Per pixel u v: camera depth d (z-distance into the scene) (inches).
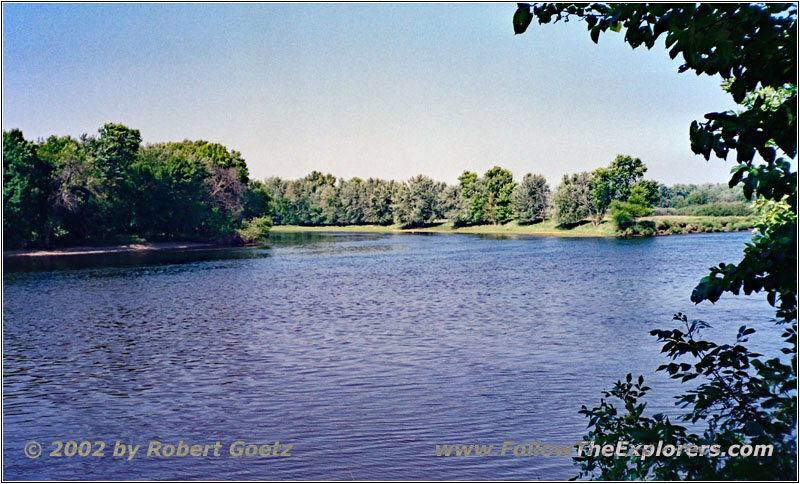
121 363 728.3
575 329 885.8
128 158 3078.2
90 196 2849.4
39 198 2659.9
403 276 1710.1
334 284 1535.4
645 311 1035.3
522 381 613.0
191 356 759.1
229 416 532.7
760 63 140.2
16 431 509.4
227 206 3474.4
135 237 3166.8
